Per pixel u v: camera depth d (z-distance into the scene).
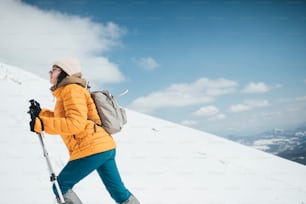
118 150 7.93
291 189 6.57
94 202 4.06
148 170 6.39
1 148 5.65
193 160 7.86
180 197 4.90
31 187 4.26
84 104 2.43
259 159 9.91
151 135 10.14
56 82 2.62
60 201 2.43
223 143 11.10
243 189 6.00
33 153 5.69
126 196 2.66
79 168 2.46
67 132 2.38
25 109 8.72
